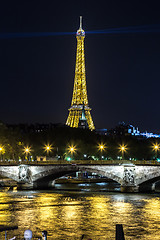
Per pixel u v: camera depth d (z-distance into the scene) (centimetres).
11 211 11750
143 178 17188
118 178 17325
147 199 14438
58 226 9781
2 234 8919
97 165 17475
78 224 10012
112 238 8694
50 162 18262
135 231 9381
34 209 12112
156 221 10419
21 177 18062
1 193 16325
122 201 13888
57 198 14638
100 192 17012
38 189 18525
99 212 11631
